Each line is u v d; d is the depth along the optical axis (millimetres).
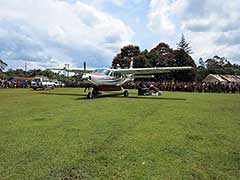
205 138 5730
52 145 5051
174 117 8758
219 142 5402
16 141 5344
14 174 3574
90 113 9633
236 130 6652
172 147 4969
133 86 36875
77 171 3707
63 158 4266
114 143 5227
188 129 6703
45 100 15477
